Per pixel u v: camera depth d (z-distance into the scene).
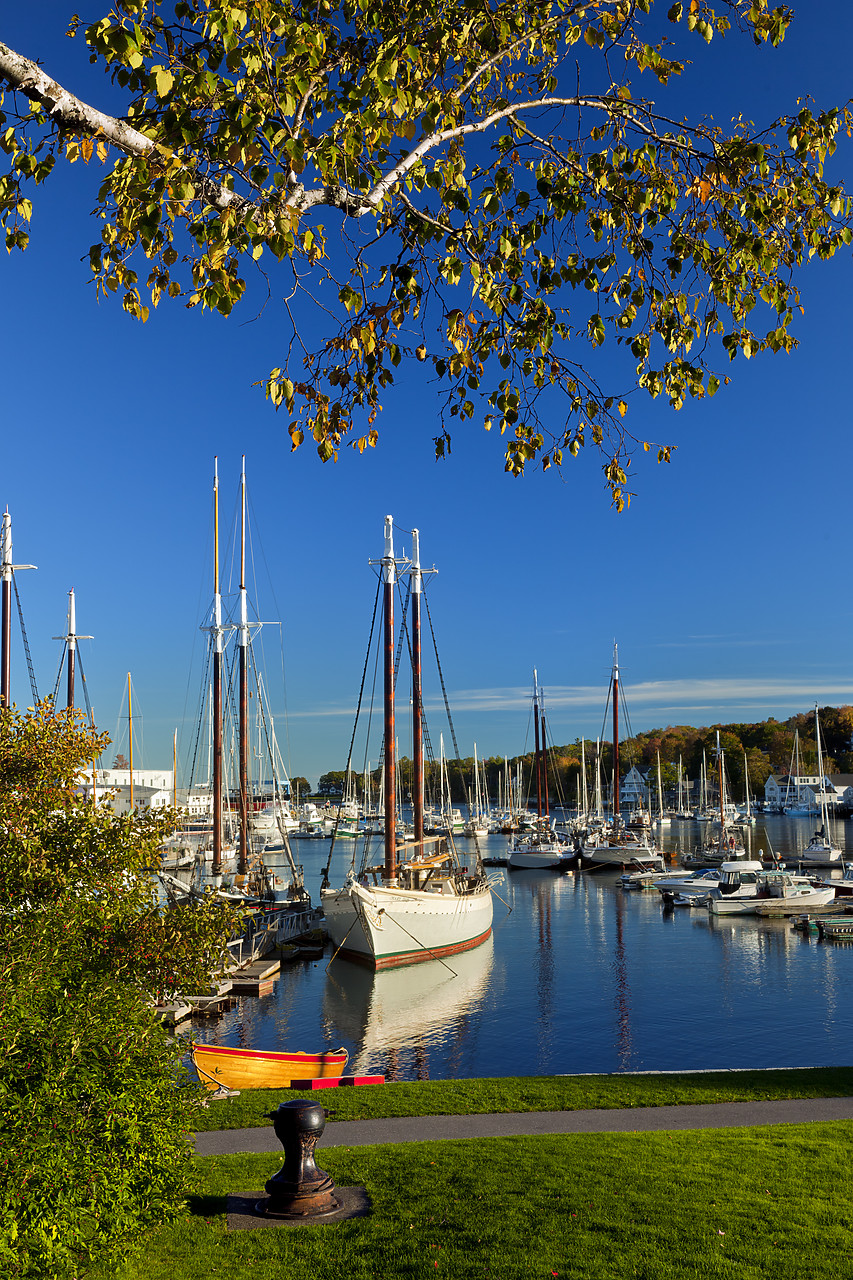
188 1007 34.62
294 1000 38.38
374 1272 9.36
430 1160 13.23
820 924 56.22
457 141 7.69
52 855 11.35
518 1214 10.79
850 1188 11.56
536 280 8.10
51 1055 7.84
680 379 8.52
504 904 72.31
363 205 7.21
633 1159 12.95
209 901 12.80
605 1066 28.53
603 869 99.19
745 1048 30.67
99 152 6.12
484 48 7.69
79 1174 7.76
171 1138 9.26
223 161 5.98
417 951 45.47
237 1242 10.20
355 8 7.12
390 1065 28.94
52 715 12.55
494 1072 27.97
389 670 48.62
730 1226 10.29
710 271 8.20
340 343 8.20
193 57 6.38
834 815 179.62
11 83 5.86
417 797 53.91
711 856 93.94
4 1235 7.06
